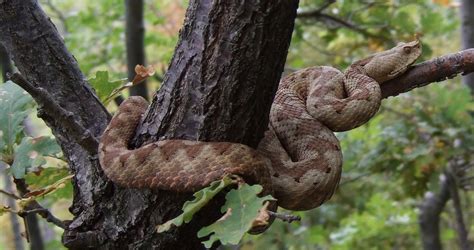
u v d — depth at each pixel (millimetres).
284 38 1389
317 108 1557
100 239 1482
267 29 1381
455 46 3684
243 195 1321
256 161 1411
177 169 1413
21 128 1538
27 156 1517
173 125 1436
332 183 1513
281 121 1556
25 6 1530
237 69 1398
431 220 2990
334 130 1559
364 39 2846
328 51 3156
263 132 1440
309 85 1606
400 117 2637
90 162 1484
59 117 1455
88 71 3096
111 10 3268
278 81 1414
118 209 1472
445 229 3738
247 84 1402
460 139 2320
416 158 2336
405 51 1569
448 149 2314
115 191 1472
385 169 2471
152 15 3258
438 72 1568
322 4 2670
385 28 2666
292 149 1547
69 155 1521
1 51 1867
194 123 1427
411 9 3234
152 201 1445
